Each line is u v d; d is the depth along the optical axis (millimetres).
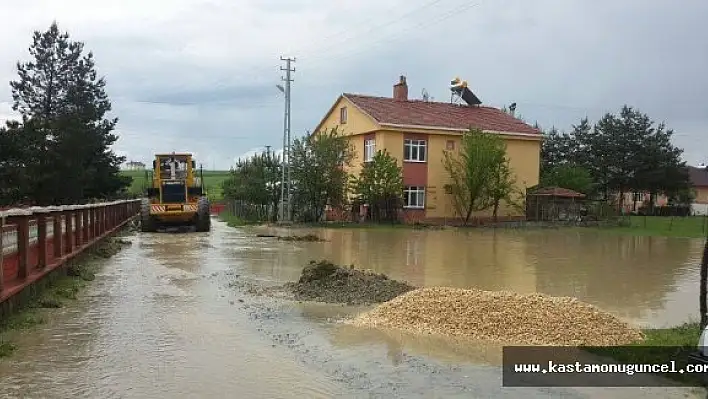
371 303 10055
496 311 8250
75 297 10156
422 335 7902
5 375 6027
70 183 32188
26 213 9258
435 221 36812
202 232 27156
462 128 37625
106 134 41500
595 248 21641
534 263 16516
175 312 9078
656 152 59906
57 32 41031
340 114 40781
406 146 36406
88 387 5707
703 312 7398
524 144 40000
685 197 64938
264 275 13164
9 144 30547
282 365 6566
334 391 5793
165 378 6020
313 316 9031
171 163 27969
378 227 31406
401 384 6027
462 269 14969
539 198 39031
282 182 34031
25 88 40156
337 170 34625
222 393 5652
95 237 17688
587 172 46594
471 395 5750
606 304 10508
